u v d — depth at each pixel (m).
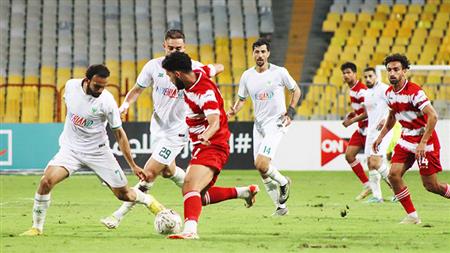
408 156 34.75
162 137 35.38
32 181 62.91
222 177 66.31
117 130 30.23
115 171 30.88
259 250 25.86
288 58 95.81
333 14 97.38
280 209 38.88
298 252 25.56
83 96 29.86
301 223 35.41
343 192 53.78
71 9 98.12
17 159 69.12
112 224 32.72
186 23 97.69
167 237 28.91
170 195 52.59
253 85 39.59
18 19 96.19
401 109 34.22
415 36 94.19
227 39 96.19
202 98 27.69
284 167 70.38
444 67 63.75
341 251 25.89
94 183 61.44
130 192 31.47
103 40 95.88
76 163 30.52
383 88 45.97
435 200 48.28
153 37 96.19
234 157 69.50
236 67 93.38
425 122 34.19
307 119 78.62
